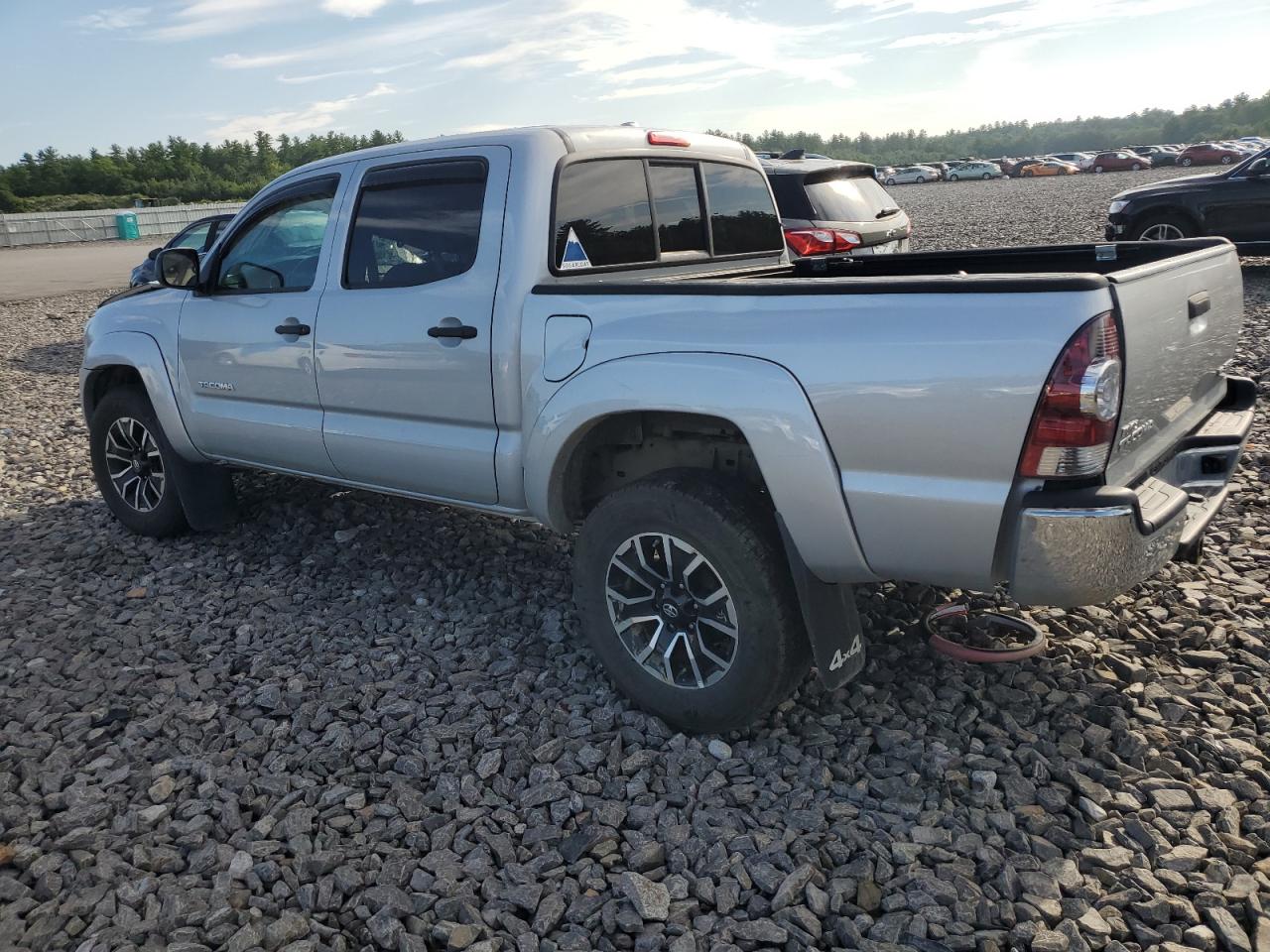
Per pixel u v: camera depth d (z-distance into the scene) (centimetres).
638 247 390
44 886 257
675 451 346
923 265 430
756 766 300
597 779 297
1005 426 247
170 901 250
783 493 283
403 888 256
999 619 369
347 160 408
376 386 391
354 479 425
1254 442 581
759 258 461
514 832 276
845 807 276
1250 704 318
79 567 491
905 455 263
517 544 493
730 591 297
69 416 868
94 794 297
